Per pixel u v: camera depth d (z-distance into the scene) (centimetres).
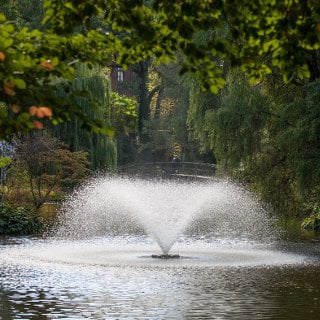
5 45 773
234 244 3816
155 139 11106
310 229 4778
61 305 2005
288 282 2442
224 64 4038
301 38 916
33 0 6744
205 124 4144
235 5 906
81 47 910
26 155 5247
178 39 962
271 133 4038
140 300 2089
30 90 797
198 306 1998
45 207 5997
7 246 3631
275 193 4172
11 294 2172
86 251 3384
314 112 3434
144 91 11475
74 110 826
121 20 936
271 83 4044
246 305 2025
